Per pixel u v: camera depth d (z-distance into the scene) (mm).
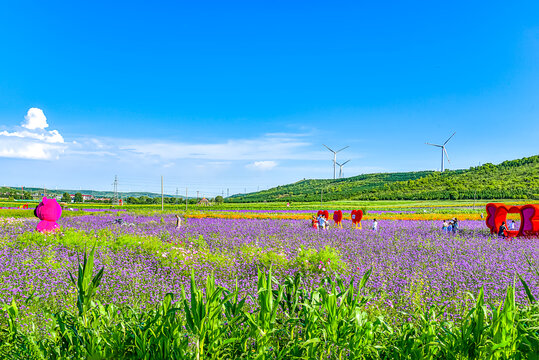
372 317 6180
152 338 3398
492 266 11125
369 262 12039
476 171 167250
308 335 3742
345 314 3832
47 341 3953
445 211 53031
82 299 3691
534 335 3375
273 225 27812
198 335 3299
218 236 18859
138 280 9047
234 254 12883
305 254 11758
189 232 20547
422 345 3727
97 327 3703
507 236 21094
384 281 8984
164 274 10188
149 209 63375
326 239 18438
